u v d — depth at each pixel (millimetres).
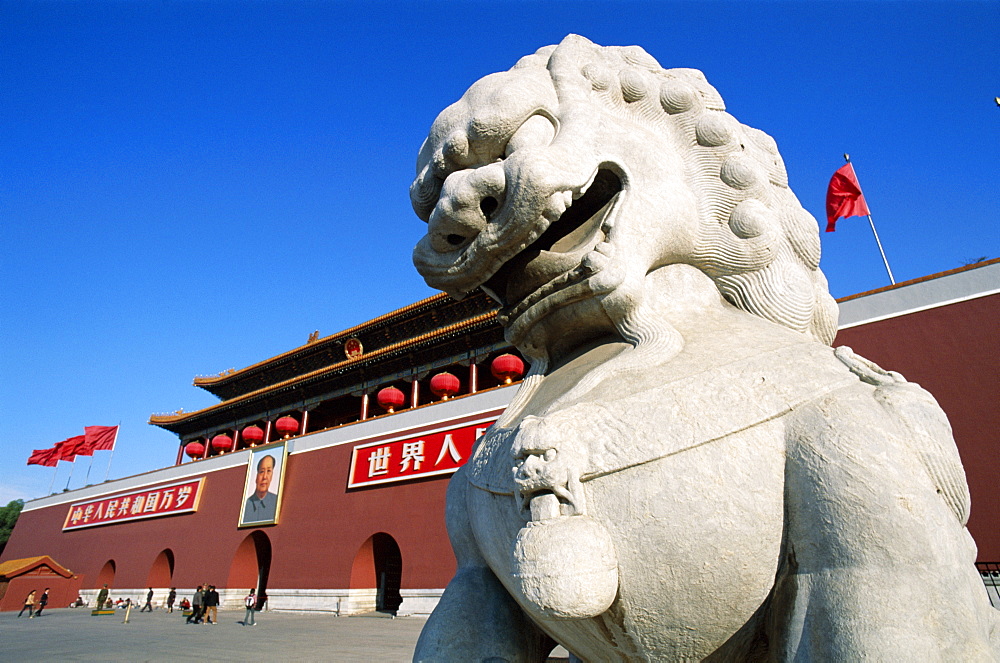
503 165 1975
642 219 2102
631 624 1555
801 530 1450
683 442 1522
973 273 12312
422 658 1852
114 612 23422
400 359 24328
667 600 1509
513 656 1919
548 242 2195
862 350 13008
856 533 1353
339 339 27844
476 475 1909
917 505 1345
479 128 2070
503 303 2373
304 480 22078
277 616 19531
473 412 17688
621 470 1539
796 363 1677
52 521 33844
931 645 1215
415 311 24844
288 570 21016
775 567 1493
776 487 1495
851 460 1398
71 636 14820
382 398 21734
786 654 1402
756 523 1473
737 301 2254
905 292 12953
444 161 2156
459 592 1988
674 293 2170
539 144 2100
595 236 2098
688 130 2400
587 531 1492
